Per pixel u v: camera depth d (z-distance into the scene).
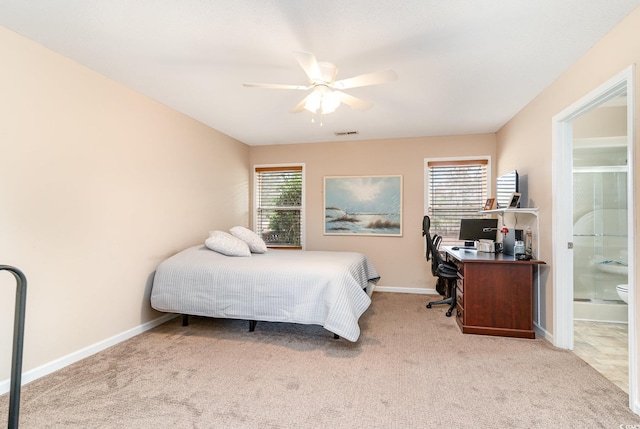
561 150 2.76
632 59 1.88
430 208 4.86
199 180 4.11
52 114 2.36
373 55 2.38
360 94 3.17
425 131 4.56
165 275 3.19
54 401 1.97
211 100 3.35
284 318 2.87
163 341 2.95
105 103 2.78
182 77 2.79
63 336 2.44
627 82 1.91
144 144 3.21
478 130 4.50
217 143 4.51
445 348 2.77
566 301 2.76
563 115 2.65
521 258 3.13
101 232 2.75
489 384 2.17
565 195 2.76
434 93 3.13
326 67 2.16
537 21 1.96
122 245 2.96
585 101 2.32
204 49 2.32
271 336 3.08
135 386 2.15
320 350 2.74
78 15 1.93
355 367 2.42
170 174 3.57
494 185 4.57
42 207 2.29
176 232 3.67
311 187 5.27
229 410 1.88
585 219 3.78
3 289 2.07
